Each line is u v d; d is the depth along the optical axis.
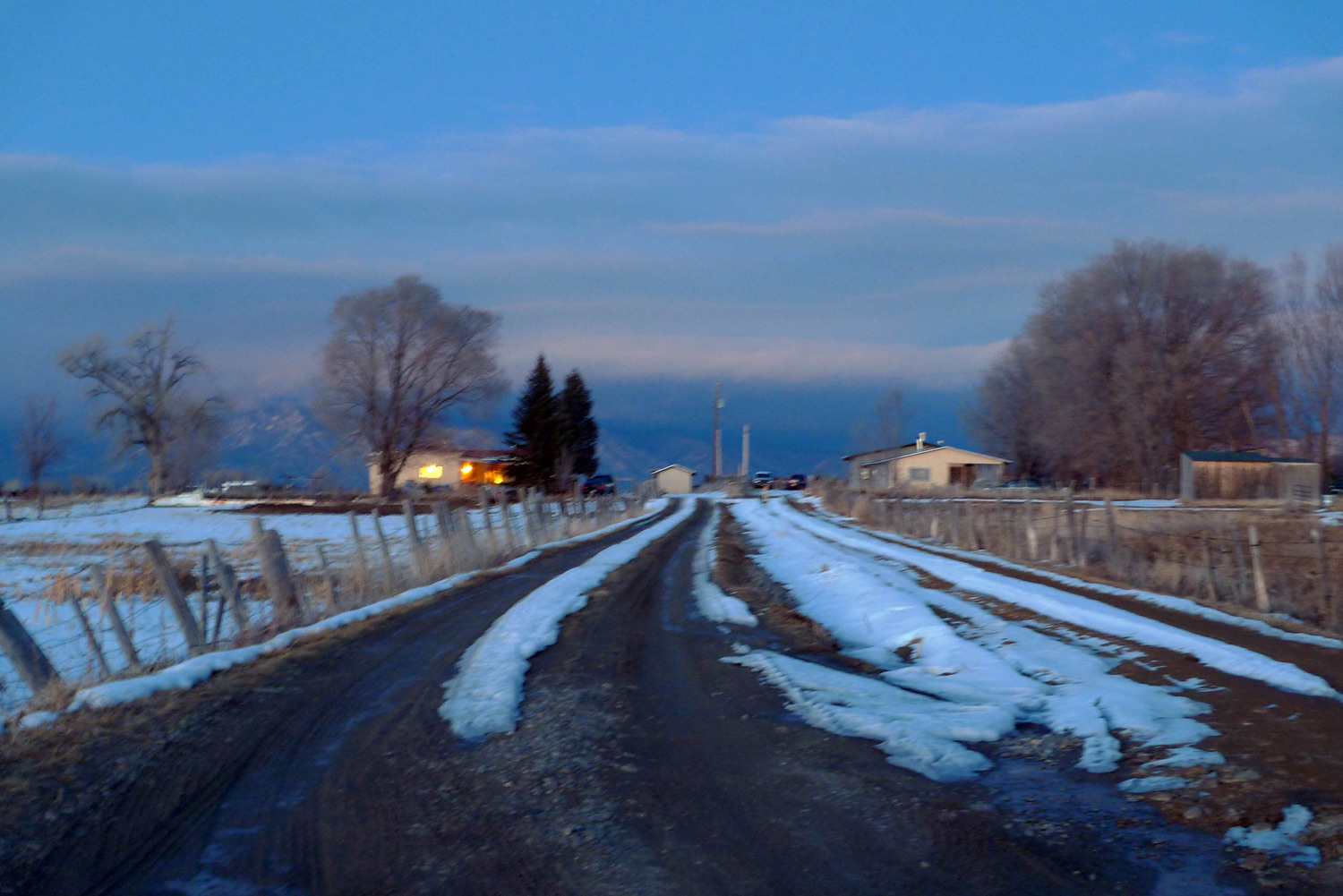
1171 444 54.44
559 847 5.04
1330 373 52.03
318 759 6.71
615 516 44.94
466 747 7.07
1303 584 17.55
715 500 69.62
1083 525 21.89
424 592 16.27
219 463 79.50
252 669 9.84
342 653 10.88
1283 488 46.25
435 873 4.70
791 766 6.58
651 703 8.60
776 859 4.86
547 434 76.00
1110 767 6.54
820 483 75.12
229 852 4.97
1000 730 7.57
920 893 4.44
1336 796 5.64
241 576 19.59
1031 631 12.15
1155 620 12.21
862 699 8.75
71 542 30.44
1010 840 5.16
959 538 26.97
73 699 8.16
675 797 5.89
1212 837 5.18
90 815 5.54
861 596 16.25
